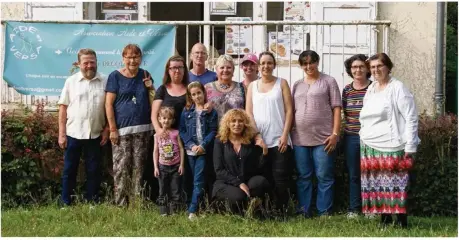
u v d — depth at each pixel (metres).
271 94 7.95
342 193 8.64
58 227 7.56
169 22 9.61
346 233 7.35
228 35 10.47
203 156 7.87
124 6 10.59
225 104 8.02
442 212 8.68
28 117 8.86
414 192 8.70
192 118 7.90
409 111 7.34
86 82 8.37
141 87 8.28
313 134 8.03
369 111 7.49
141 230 7.44
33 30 9.77
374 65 7.46
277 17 10.54
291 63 10.27
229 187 7.68
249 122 7.78
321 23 9.45
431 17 10.05
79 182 8.84
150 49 9.69
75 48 9.73
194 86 7.88
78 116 8.34
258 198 7.66
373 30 9.98
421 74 10.06
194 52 8.42
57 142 8.84
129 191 8.27
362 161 7.59
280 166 7.88
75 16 10.49
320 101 8.02
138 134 8.24
